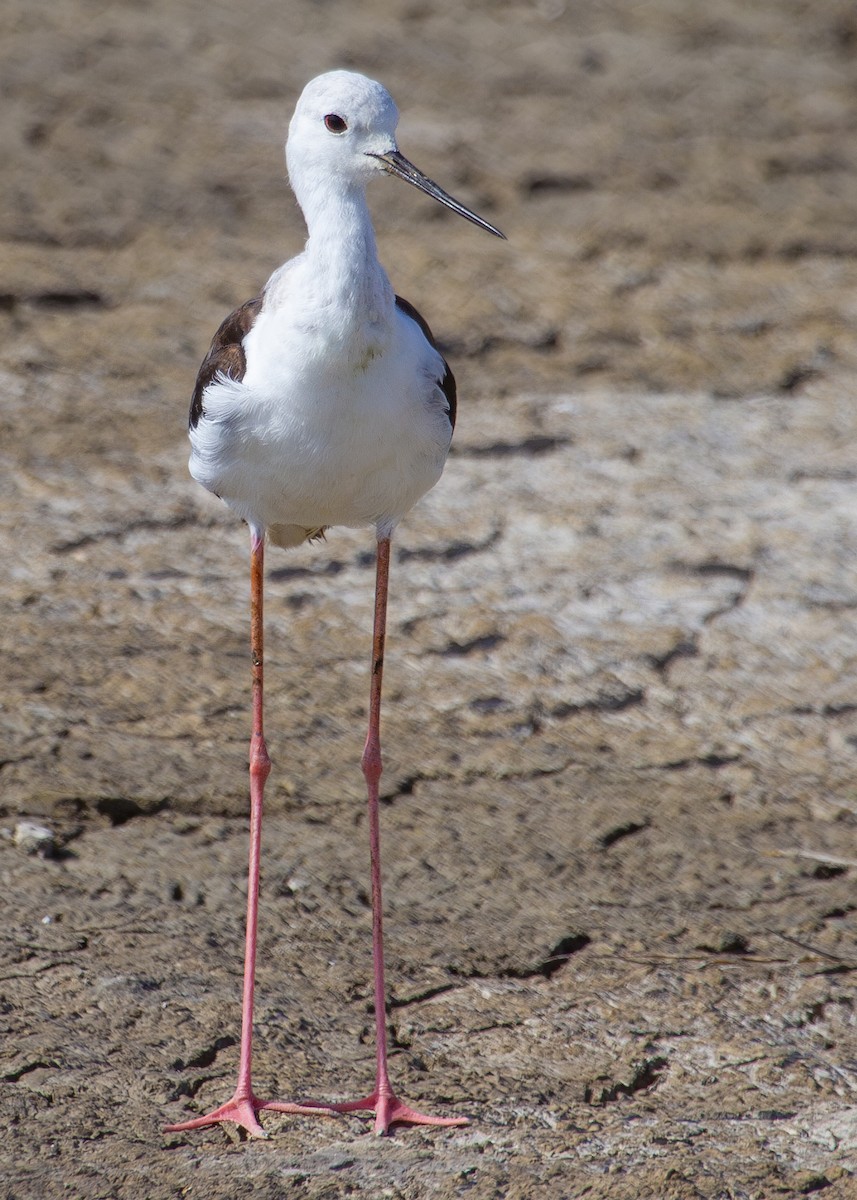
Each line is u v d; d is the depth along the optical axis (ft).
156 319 50.67
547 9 79.46
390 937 27.07
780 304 54.19
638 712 34.24
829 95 71.61
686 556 40.04
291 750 32.09
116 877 28.02
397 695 34.22
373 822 24.66
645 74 72.43
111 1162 21.44
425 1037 24.80
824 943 27.43
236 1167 21.52
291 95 67.72
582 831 30.27
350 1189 21.13
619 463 44.29
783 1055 24.61
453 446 44.70
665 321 52.60
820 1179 21.65
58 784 30.09
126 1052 23.76
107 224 56.44
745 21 79.15
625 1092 23.76
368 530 40.75
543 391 48.06
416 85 69.31
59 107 64.90
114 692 33.45
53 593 36.99
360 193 22.57
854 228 59.98
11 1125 22.02
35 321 49.98
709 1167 21.83
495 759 32.35
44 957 25.66
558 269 55.57
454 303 52.49
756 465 44.55
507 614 37.42
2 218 56.03
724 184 62.85
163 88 67.46
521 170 62.44
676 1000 25.82
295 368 22.40
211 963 26.00
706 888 28.84
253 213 58.39
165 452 43.68
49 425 44.32
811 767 32.63
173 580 38.04
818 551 40.42
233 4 77.00
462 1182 21.34
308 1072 23.80
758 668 35.86
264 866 28.66
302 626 36.52
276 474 23.53
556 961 26.73
